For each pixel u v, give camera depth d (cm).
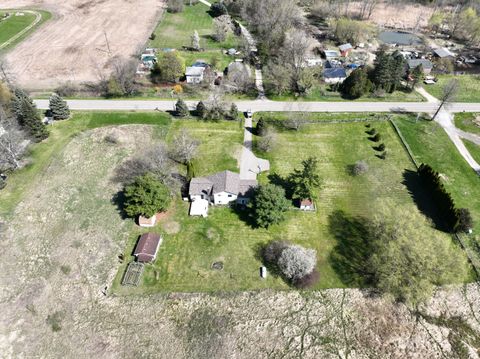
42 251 5631
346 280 5238
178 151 7288
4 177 6719
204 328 4766
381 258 5153
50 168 6969
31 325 4800
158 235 5703
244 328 4762
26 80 9812
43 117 8250
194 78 9600
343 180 6762
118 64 9588
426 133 7875
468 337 4666
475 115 8481
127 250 5631
